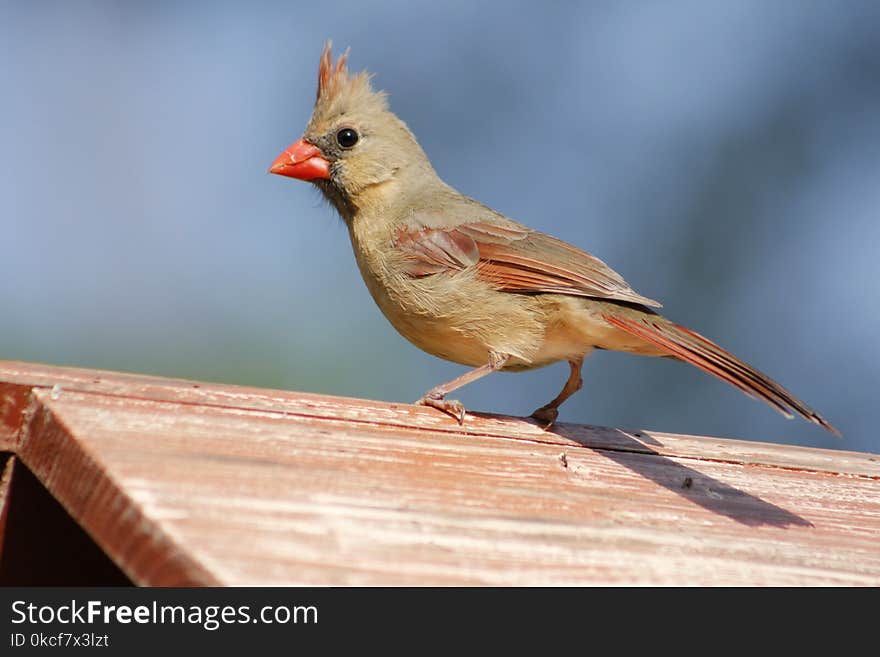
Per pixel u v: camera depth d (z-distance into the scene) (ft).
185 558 15.61
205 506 16.92
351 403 23.94
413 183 32.76
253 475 18.52
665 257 51.90
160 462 18.02
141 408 20.58
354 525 17.76
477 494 20.47
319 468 19.70
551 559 18.39
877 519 23.62
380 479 20.02
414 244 30.81
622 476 23.67
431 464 21.54
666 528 20.89
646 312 28.50
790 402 23.70
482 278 29.81
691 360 25.85
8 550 20.36
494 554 18.04
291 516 17.39
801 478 25.84
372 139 32.63
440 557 17.51
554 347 30.09
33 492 20.27
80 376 21.36
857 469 27.02
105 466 17.47
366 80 33.68
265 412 21.91
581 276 29.01
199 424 20.49
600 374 47.32
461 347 30.68
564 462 23.67
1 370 21.35
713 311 50.75
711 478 24.63
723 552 20.20
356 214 32.73
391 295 30.96
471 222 30.91
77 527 20.67
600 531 19.95
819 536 21.89
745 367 25.43
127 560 16.42
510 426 25.52
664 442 26.86
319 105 33.42
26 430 20.02
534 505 20.61
